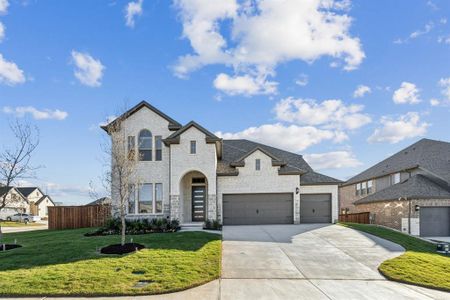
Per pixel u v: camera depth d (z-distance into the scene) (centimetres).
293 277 1084
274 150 2983
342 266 1223
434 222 2441
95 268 1073
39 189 6906
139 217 2272
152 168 2323
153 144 2341
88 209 2559
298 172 2378
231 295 895
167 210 2286
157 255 1252
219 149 2470
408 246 1623
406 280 1061
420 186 2581
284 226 2202
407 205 2458
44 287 903
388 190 2906
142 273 1041
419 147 3325
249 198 2397
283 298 879
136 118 2359
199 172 2384
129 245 1372
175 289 920
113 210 2264
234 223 2372
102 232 1919
